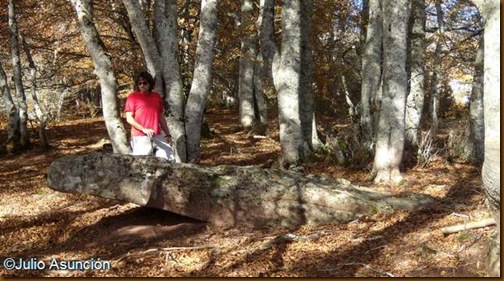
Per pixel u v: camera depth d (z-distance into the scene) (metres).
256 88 21.19
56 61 18.81
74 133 21.45
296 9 10.48
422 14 13.84
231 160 13.77
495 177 4.47
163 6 9.80
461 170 10.68
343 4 19.42
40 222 7.84
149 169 6.97
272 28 12.00
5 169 13.70
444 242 5.66
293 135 10.86
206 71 10.24
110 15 16.23
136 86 7.85
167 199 6.95
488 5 4.48
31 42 21.75
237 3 20.14
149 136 7.61
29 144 16.95
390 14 9.17
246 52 18.83
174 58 9.84
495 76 4.38
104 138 18.83
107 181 6.91
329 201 7.00
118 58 15.39
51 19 18.02
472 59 19.14
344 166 11.20
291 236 6.32
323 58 22.17
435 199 7.59
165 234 6.77
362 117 12.66
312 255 5.79
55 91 27.50
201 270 5.55
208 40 10.23
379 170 9.55
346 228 6.60
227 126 23.58
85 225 7.41
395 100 9.32
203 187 7.01
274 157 13.71
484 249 5.21
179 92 9.88
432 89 20.03
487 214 6.26
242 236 6.63
